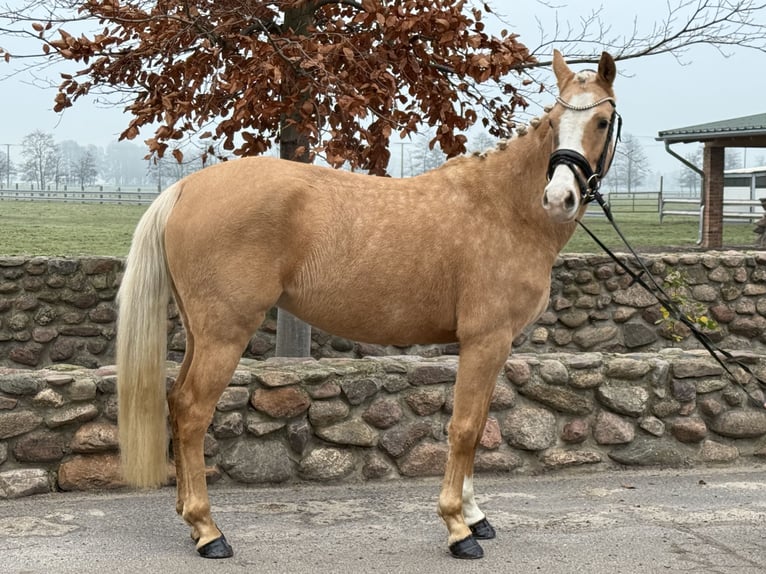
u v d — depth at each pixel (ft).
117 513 15.48
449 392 18.69
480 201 14.14
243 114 20.90
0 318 27.37
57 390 16.49
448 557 13.82
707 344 16.58
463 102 24.20
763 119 65.21
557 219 13.01
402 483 18.13
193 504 13.51
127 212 109.29
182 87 22.22
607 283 30.07
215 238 13.21
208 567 13.01
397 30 21.26
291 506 16.34
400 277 13.80
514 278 13.98
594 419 19.63
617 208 129.29
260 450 17.51
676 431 20.06
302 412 17.75
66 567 12.82
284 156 25.40
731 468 20.10
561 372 19.36
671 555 14.15
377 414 18.21
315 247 13.57
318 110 21.25
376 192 14.07
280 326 25.80
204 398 13.43
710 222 66.23
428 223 13.92
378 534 14.87
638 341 30.32
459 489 14.06
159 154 22.08
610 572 13.34
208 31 21.89
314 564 13.32
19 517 15.07
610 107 13.55
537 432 19.16
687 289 30.66
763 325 31.17
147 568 12.88
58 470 16.51
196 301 13.43
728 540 14.94
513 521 15.85
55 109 23.13
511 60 22.00
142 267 13.60
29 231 72.13
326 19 27.30
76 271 27.71
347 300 13.83
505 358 14.19
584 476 19.19
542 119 14.10
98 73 22.49
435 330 14.39
